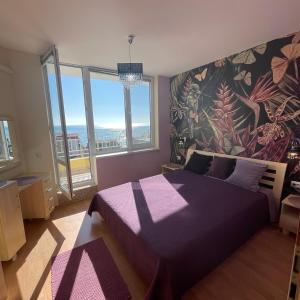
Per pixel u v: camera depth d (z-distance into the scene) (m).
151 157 4.49
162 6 1.78
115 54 2.96
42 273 1.89
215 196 2.42
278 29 2.30
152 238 1.61
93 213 3.04
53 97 2.90
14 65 2.80
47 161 3.22
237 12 1.91
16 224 2.11
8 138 2.69
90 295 1.64
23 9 1.78
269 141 2.84
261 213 2.34
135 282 1.76
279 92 2.64
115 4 1.74
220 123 3.54
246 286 1.67
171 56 3.12
